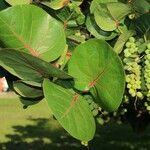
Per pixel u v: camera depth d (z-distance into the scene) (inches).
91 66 30.4
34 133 225.8
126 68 34.3
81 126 30.5
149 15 32.6
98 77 30.6
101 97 30.8
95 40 29.5
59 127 242.1
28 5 30.6
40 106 337.1
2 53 29.2
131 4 32.8
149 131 224.4
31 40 31.1
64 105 30.3
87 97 31.9
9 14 30.3
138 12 33.1
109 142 202.5
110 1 33.4
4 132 228.8
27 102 34.7
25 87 32.9
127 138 210.5
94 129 31.1
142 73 34.2
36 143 201.6
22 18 30.6
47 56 31.4
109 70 29.8
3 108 323.3
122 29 33.9
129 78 34.4
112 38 34.3
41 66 30.0
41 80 31.7
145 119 75.7
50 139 209.0
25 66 30.4
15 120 270.2
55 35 31.4
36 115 290.4
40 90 33.0
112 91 30.1
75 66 30.8
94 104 32.1
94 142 201.5
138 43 33.7
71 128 29.9
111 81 29.9
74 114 30.4
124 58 34.4
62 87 31.1
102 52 29.6
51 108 29.7
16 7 30.4
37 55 31.4
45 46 31.4
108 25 33.5
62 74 30.1
